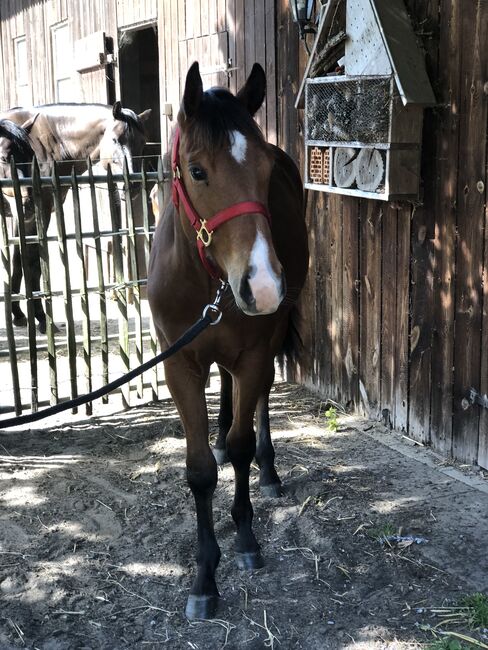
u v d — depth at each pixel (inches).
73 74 357.1
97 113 271.4
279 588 108.8
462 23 132.8
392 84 134.9
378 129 140.0
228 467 151.5
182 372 106.5
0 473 149.5
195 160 86.5
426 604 103.0
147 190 182.2
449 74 137.0
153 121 346.6
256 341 106.9
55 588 109.5
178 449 160.1
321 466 149.3
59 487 142.9
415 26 140.3
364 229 169.2
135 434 169.6
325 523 125.7
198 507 108.7
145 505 135.3
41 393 199.0
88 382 185.2
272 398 195.0
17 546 121.6
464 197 137.3
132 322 263.7
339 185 157.1
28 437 168.7
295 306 148.1
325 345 191.2
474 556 114.0
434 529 122.3
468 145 134.6
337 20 152.6
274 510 132.1
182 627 100.8
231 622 101.4
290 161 148.0
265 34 199.2
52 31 382.0
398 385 163.5
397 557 114.7
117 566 115.6
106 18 315.0
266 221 86.0
